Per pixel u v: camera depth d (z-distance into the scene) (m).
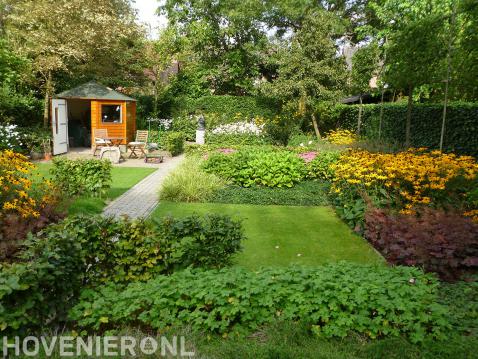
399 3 14.02
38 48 16.03
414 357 2.95
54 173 8.74
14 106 16.17
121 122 18.34
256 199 9.03
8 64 14.77
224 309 3.27
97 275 4.00
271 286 3.50
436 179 6.27
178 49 23.25
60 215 5.99
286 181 10.01
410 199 6.34
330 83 17.95
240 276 3.63
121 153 16.00
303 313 3.31
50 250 3.33
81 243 3.96
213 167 10.45
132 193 9.63
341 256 5.72
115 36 18.23
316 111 18.38
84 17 16.48
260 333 3.25
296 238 6.51
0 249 4.36
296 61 17.59
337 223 7.37
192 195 8.95
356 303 3.31
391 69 10.70
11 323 2.92
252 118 20.91
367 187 7.05
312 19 17.88
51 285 3.22
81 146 20.50
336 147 13.20
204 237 4.31
